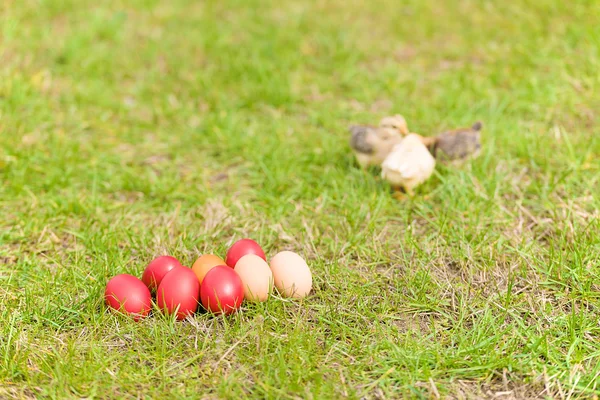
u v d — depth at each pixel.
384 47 2.95
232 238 2.21
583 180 2.31
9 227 2.24
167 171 2.42
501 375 1.94
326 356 1.96
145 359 1.96
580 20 2.91
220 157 2.45
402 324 2.03
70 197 2.32
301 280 2.05
